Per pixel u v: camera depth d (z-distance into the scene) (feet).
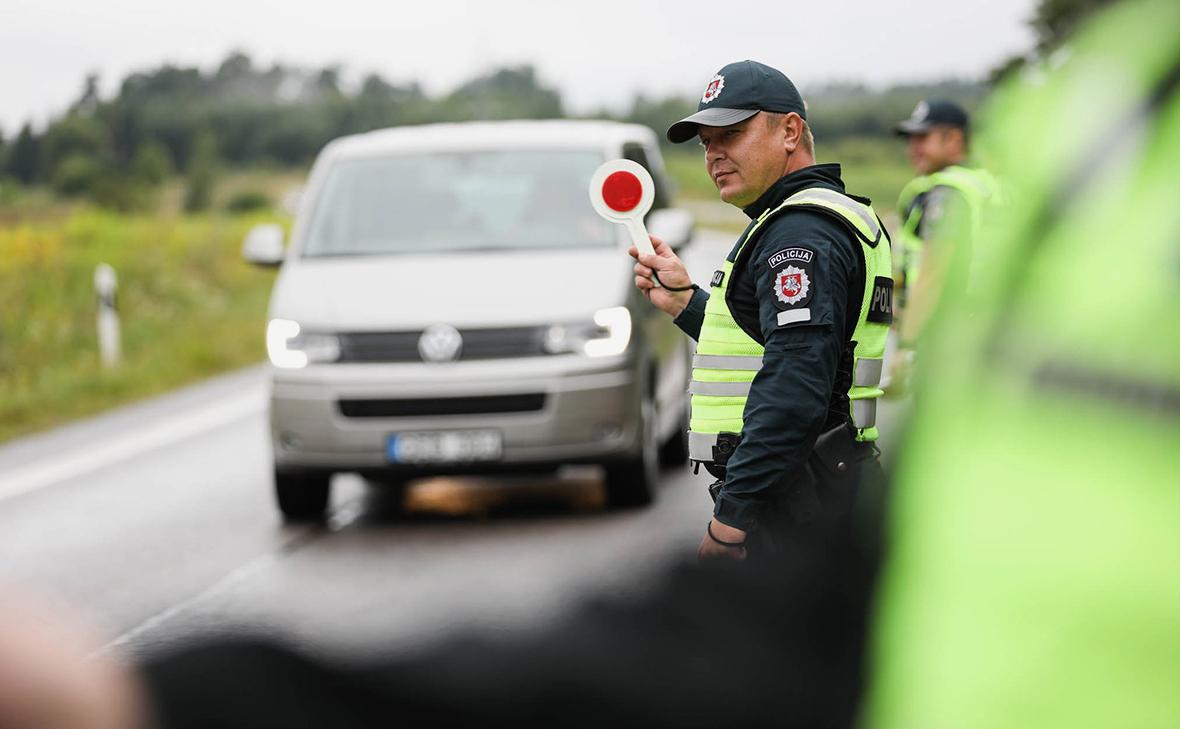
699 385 19.72
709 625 5.58
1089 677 4.32
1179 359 4.29
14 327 106.01
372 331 44.55
